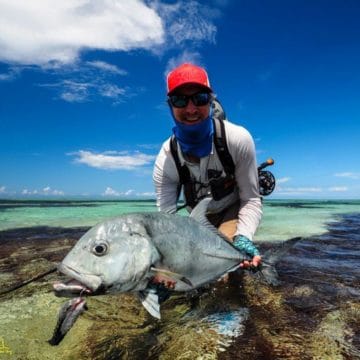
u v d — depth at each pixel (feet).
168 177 4.43
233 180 4.33
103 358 2.55
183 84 3.67
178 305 3.54
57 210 15.48
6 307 3.49
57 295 2.53
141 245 2.75
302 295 3.81
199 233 3.27
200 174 4.28
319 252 6.16
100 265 2.58
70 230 8.70
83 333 2.92
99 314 3.31
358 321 3.17
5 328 3.02
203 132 3.94
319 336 2.87
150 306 2.73
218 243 3.41
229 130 4.10
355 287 4.10
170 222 3.08
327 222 11.14
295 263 5.29
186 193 4.45
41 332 2.96
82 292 2.53
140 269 2.71
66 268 2.55
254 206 4.33
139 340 2.80
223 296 3.75
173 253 3.02
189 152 4.14
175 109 3.80
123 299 3.70
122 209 16.33
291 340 2.80
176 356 2.56
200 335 2.87
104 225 2.72
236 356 2.56
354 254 6.00
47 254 5.88
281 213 15.08
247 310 3.40
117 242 2.67
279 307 3.48
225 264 3.46
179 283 3.13
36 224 9.95
